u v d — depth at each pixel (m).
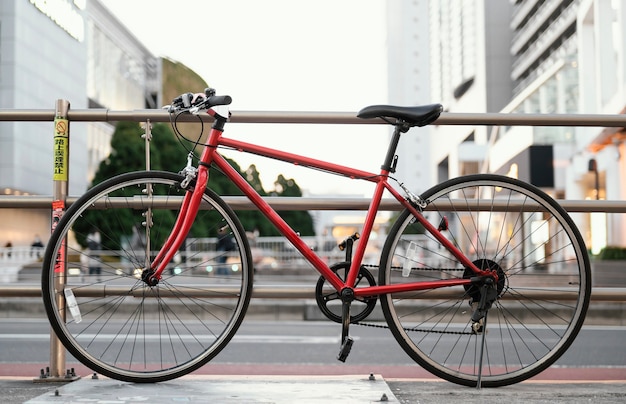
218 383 2.40
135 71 58.09
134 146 31.88
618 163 18.55
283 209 2.72
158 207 2.64
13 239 34.41
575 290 2.63
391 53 112.56
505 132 18.66
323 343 5.84
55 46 37.84
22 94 34.00
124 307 8.23
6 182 32.69
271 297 2.75
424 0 113.00
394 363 4.59
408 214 2.53
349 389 2.29
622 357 5.07
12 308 9.00
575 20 41.00
